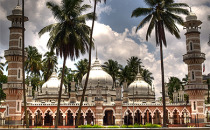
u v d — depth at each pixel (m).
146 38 44.56
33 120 62.00
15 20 58.28
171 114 66.81
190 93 63.19
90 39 41.56
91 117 71.25
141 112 67.12
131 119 75.00
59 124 68.56
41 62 88.94
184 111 66.25
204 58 62.97
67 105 64.38
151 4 44.06
